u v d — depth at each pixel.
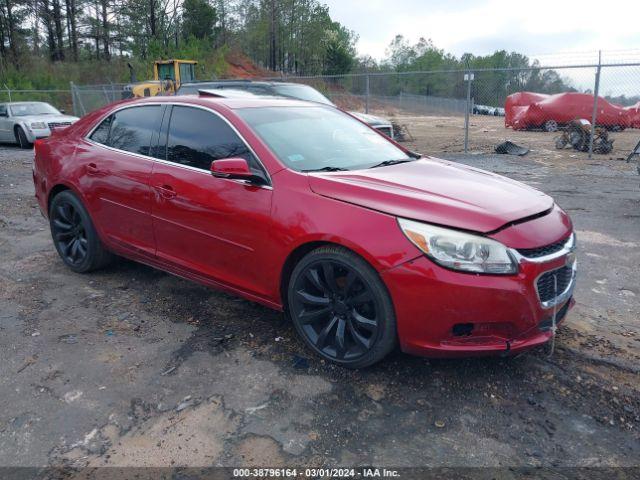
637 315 3.96
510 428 2.69
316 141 3.84
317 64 76.31
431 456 2.50
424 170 3.70
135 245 4.26
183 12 53.19
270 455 2.51
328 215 3.06
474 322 2.77
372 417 2.78
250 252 3.44
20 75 34.34
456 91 37.66
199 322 3.88
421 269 2.77
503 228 2.84
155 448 2.56
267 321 3.88
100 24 51.06
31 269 5.00
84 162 4.52
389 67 104.19
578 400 2.92
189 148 3.87
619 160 12.40
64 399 2.95
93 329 3.78
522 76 24.69
